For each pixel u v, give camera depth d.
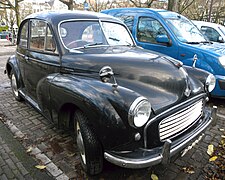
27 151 2.96
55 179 2.47
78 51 2.98
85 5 16.27
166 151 2.03
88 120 2.27
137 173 2.57
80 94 2.27
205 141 3.29
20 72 4.32
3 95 5.25
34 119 3.93
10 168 2.65
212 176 2.55
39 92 3.05
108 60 2.72
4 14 32.00
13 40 16.73
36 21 3.51
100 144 2.29
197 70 3.32
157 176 2.54
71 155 2.89
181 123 2.46
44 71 3.25
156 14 5.54
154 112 2.17
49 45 3.16
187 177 2.53
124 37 3.87
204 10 22.59
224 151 3.05
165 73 2.62
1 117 3.99
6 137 3.33
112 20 3.79
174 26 5.32
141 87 2.44
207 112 3.00
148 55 2.99
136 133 2.07
